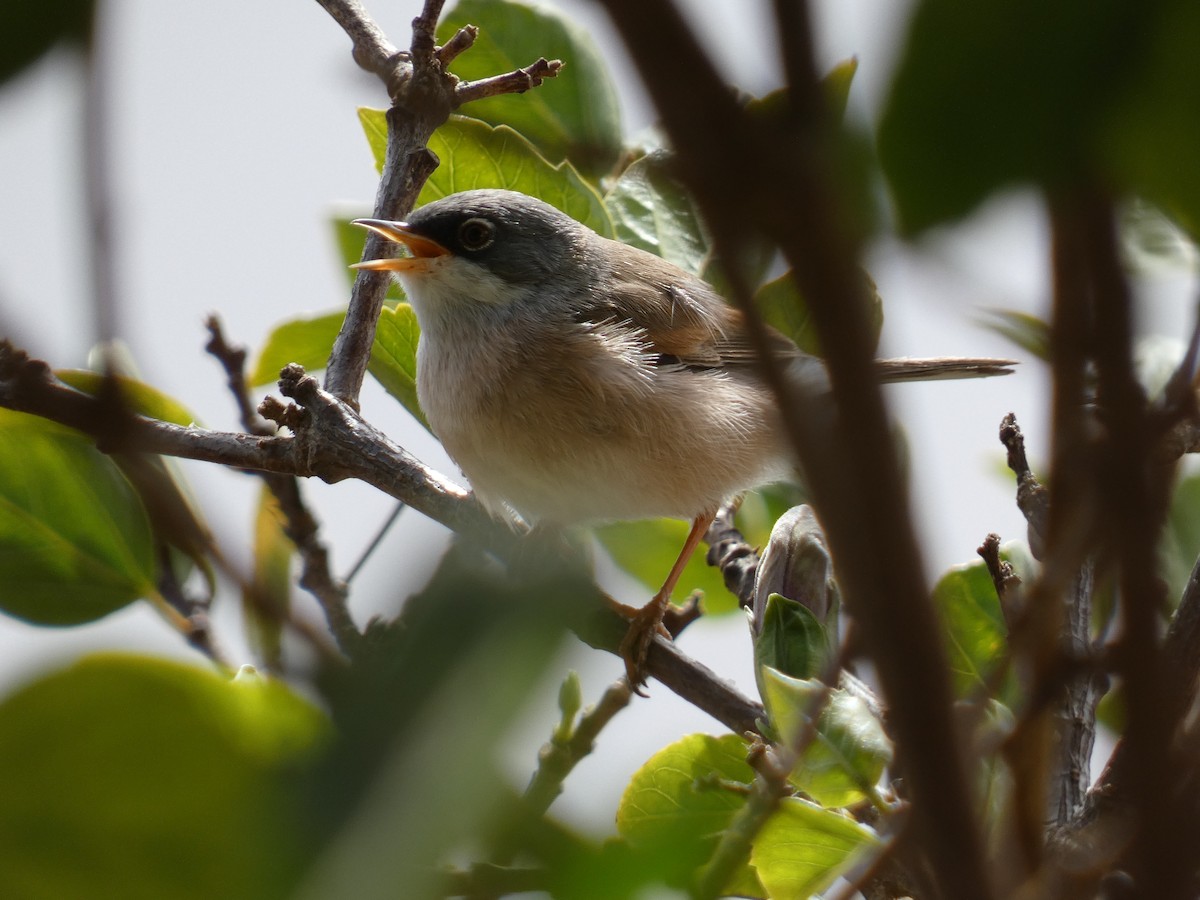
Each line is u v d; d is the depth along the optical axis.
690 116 1.81
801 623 6.82
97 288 2.24
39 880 2.57
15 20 2.03
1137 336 2.41
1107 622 3.90
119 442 2.75
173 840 2.51
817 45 1.84
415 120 9.50
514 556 2.65
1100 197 2.06
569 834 3.01
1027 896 3.18
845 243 1.85
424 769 2.24
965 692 7.09
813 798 5.89
